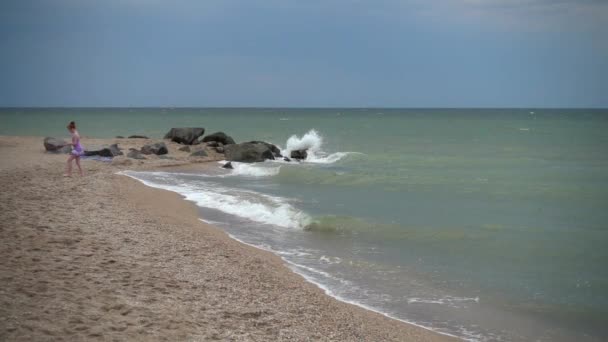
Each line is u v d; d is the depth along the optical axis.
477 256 11.42
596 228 13.71
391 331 7.42
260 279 9.10
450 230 13.36
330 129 62.44
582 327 7.83
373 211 15.91
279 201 17.19
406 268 10.57
